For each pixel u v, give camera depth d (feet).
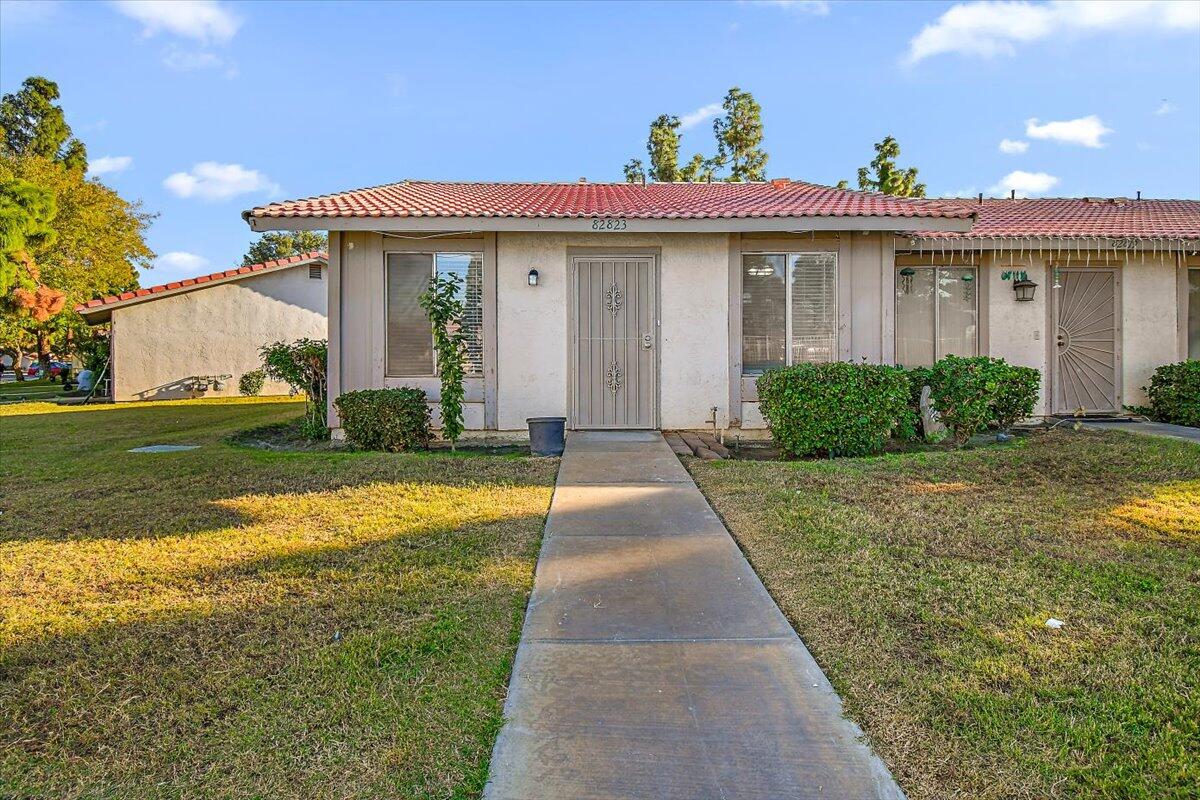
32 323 106.83
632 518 17.53
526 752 7.97
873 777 7.48
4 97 132.05
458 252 30.27
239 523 17.30
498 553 14.89
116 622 11.58
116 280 117.60
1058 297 36.06
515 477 21.93
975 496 19.19
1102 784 7.31
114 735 8.40
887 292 30.66
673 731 8.36
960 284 35.96
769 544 15.29
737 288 30.55
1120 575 13.15
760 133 108.58
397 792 7.32
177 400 61.11
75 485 21.77
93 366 75.66
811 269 30.78
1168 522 16.55
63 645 10.76
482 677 9.68
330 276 29.60
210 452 27.17
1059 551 14.62
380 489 20.43
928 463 23.13
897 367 28.60
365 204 29.86
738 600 12.39
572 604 12.31
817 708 8.82
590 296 30.55
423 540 15.85
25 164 108.88
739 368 30.63
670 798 7.17
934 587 12.66
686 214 28.50
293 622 11.53
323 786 7.42
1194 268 36.88
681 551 15.06
